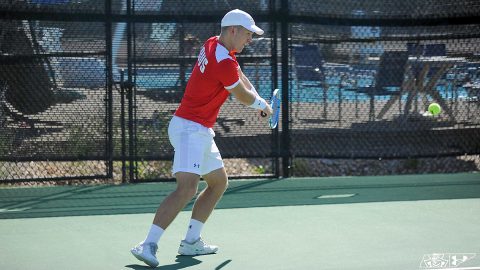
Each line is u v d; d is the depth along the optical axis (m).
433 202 13.96
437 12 16.97
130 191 15.51
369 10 16.81
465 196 14.59
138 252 9.12
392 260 9.46
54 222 12.42
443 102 17.28
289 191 15.36
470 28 17.11
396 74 17.06
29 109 15.76
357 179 16.92
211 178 9.79
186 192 9.28
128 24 15.96
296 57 16.69
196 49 16.19
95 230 11.77
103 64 15.98
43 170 16.31
